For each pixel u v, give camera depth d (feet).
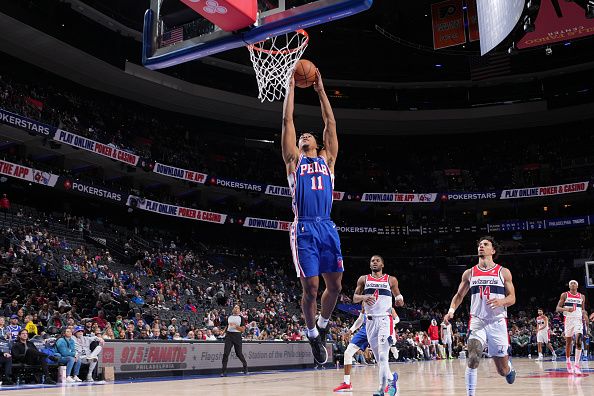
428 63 141.79
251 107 134.62
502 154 152.15
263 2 19.39
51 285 67.05
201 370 52.39
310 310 15.83
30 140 96.48
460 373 47.65
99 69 112.47
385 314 28.45
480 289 21.74
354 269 142.82
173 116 136.67
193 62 126.93
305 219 15.92
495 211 150.82
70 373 43.14
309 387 33.99
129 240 106.42
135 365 47.01
